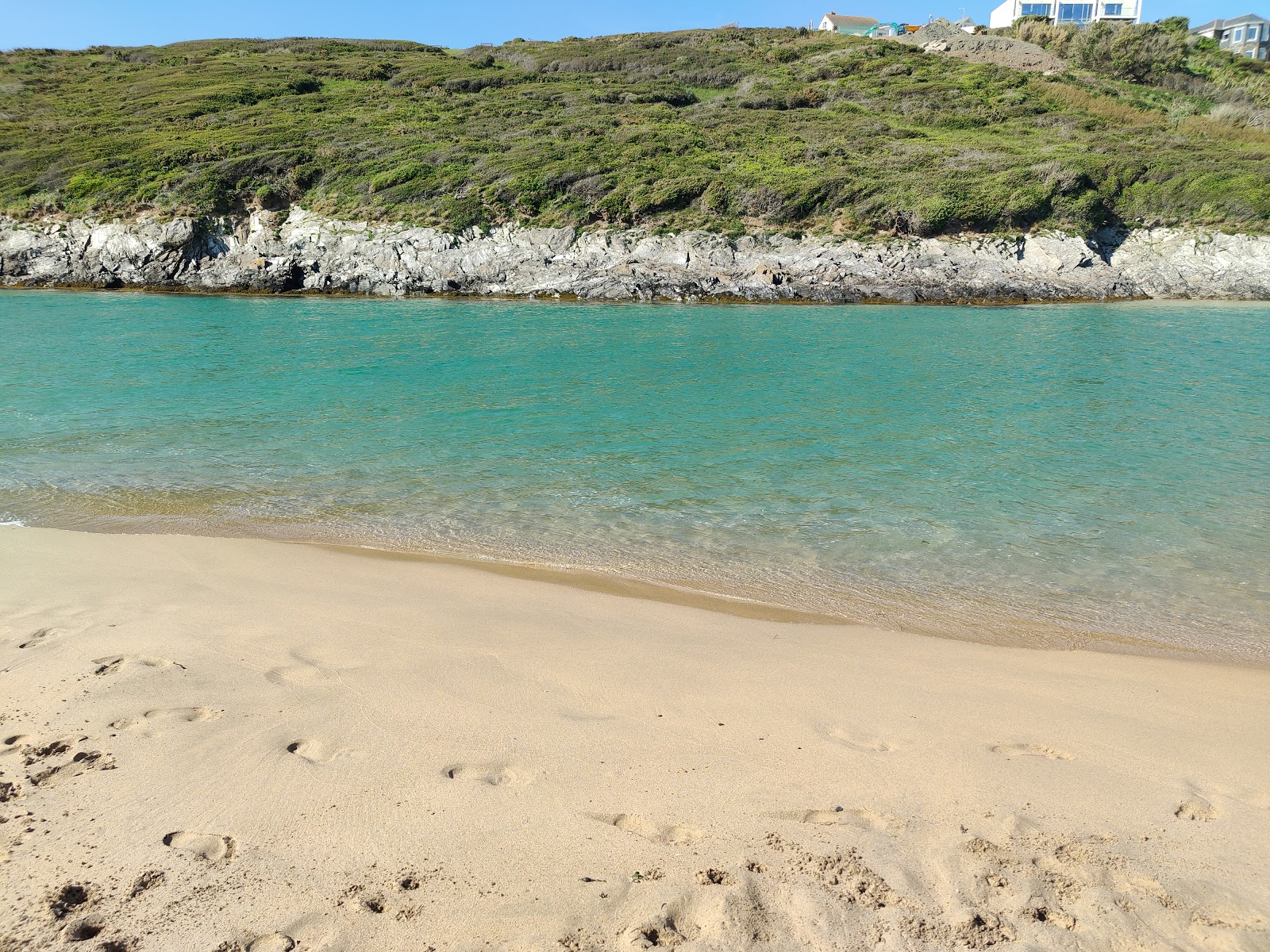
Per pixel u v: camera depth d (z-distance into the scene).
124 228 34.00
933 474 9.45
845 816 3.35
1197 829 3.29
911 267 32.69
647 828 3.25
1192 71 61.00
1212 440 10.98
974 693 4.60
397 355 18.17
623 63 57.88
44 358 17.20
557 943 2.65
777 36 64.75
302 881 2.91
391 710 4.18
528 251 33.69
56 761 3.64
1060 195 34.62
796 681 4.71
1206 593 6.29
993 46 63.09
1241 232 34.09
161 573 6.28
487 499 8.55
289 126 43.19
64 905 2.78
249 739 3.85
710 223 34.34
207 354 18.08
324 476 9.29
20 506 8.07
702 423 12.00
